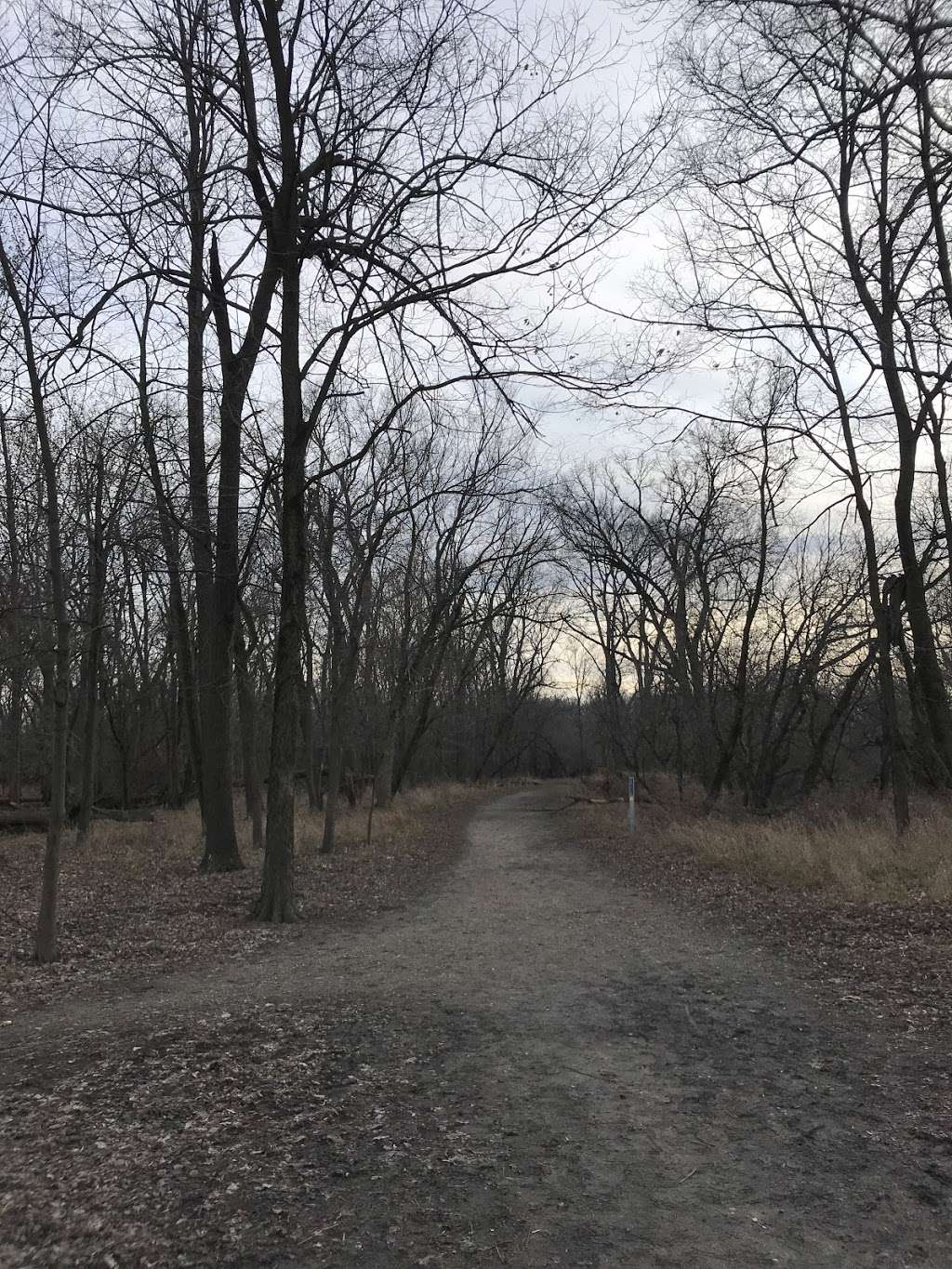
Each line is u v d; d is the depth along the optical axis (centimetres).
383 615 2948
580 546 2650
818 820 1852
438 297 987
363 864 1639
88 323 866
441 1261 325
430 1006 672
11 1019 661
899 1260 320
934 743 1773
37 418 822
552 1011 653
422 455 2189
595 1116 457
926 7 818
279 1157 412
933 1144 411
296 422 1084
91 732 1978
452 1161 407
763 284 1530
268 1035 600
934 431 1572
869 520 1569
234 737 3656
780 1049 557
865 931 872
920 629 1748
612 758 3791
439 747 4981
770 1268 317
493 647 4797
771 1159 402
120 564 1574
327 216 1010
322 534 1903
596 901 1203
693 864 1489
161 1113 464
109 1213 361
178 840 1978
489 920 1063
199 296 1302
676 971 776
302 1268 322
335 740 1827
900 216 1216
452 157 977
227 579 1502
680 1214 356
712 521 2569
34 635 1260
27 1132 441
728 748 2291
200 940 949
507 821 2873
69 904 1173
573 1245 334
